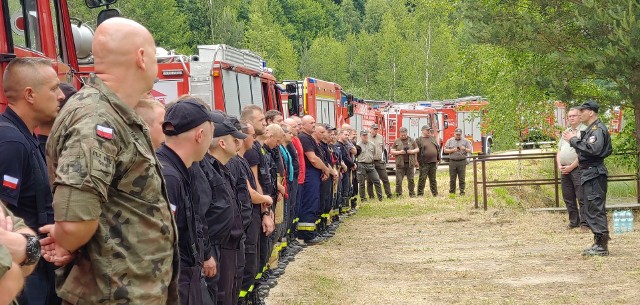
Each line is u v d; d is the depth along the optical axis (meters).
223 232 6.39
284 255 12.35
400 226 17.61
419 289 10.47
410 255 13.51
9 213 3.16
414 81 67.56
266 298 9.80
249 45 75.81
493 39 18.72
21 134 4.59
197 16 75.69
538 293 9.99
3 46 5.62
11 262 2.69
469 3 19.88
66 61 7.49
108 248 3.85
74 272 3.93
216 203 6.35
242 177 7.78
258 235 8.62
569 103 18.22
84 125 3.76
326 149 15.23
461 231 16.38
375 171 23.94
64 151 3.76
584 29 17.58
